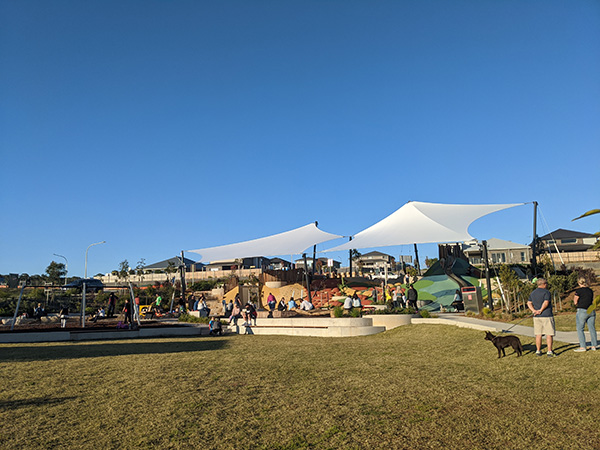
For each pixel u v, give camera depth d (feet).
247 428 19.44
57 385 28.86
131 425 20.18
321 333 60.44
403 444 16.76
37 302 130.93
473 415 19.63
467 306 62.23
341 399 23.75
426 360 35.09
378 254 254.06
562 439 16.16
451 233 75.61
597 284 67.87
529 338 36.58
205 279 206.90
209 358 40.19
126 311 67.82
